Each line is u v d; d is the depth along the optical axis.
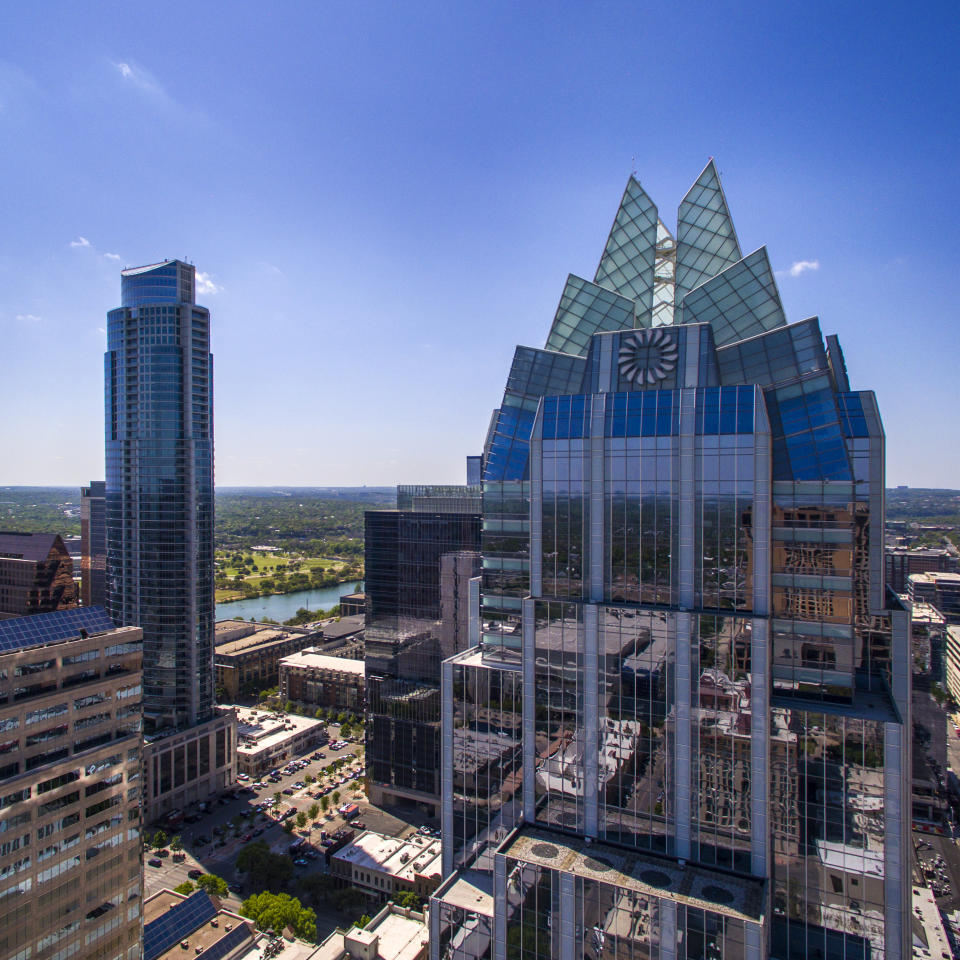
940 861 169.12
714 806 74.56
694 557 78.00
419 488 193.12
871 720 68.50
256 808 194.00
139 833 109.69
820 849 70.00
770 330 89.00
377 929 122.88
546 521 86.75
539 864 74.75
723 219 98.19
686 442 78.56
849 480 75.50
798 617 76.31
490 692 88.88
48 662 98.31
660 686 77.75
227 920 123.06
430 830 173.62
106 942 103.31
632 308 98.81
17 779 92.50
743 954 63.94
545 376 99.00
